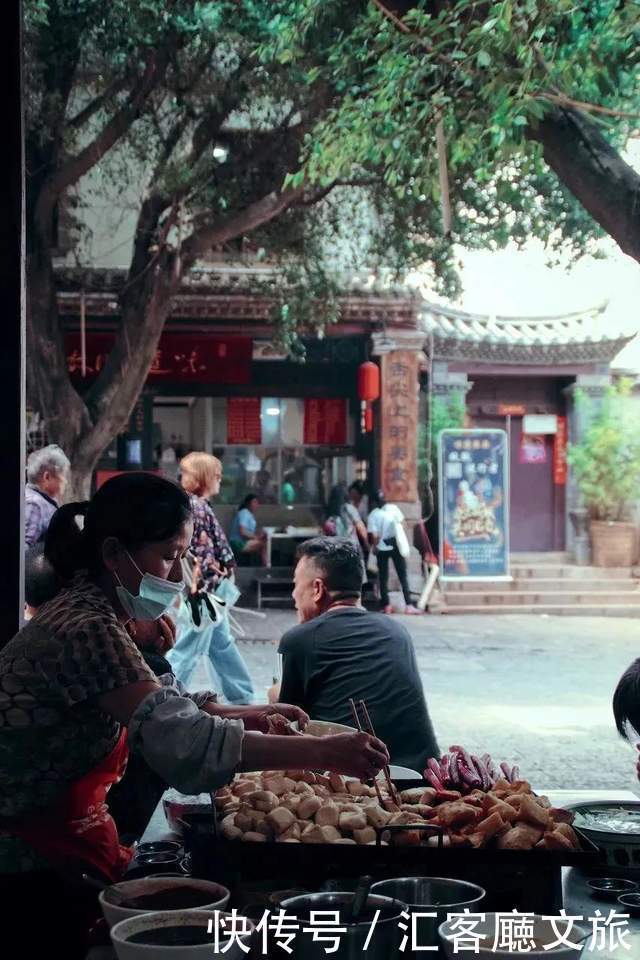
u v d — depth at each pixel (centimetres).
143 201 1231
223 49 1105
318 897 198
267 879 219
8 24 329
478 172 594
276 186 1134
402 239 1283
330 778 271
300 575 429
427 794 257
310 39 771
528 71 502
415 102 577
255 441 1897
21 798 235
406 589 1708
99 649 225
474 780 268
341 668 396
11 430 337
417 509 1767
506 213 1145
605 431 1991
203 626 782
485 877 218
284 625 1545
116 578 241
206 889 201
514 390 2072
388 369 1739
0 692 229
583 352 1986
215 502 1900
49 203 1120
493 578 1797
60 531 246
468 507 1795
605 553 1969
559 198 1133
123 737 253
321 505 1919
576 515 2033
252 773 271
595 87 564
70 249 1440
